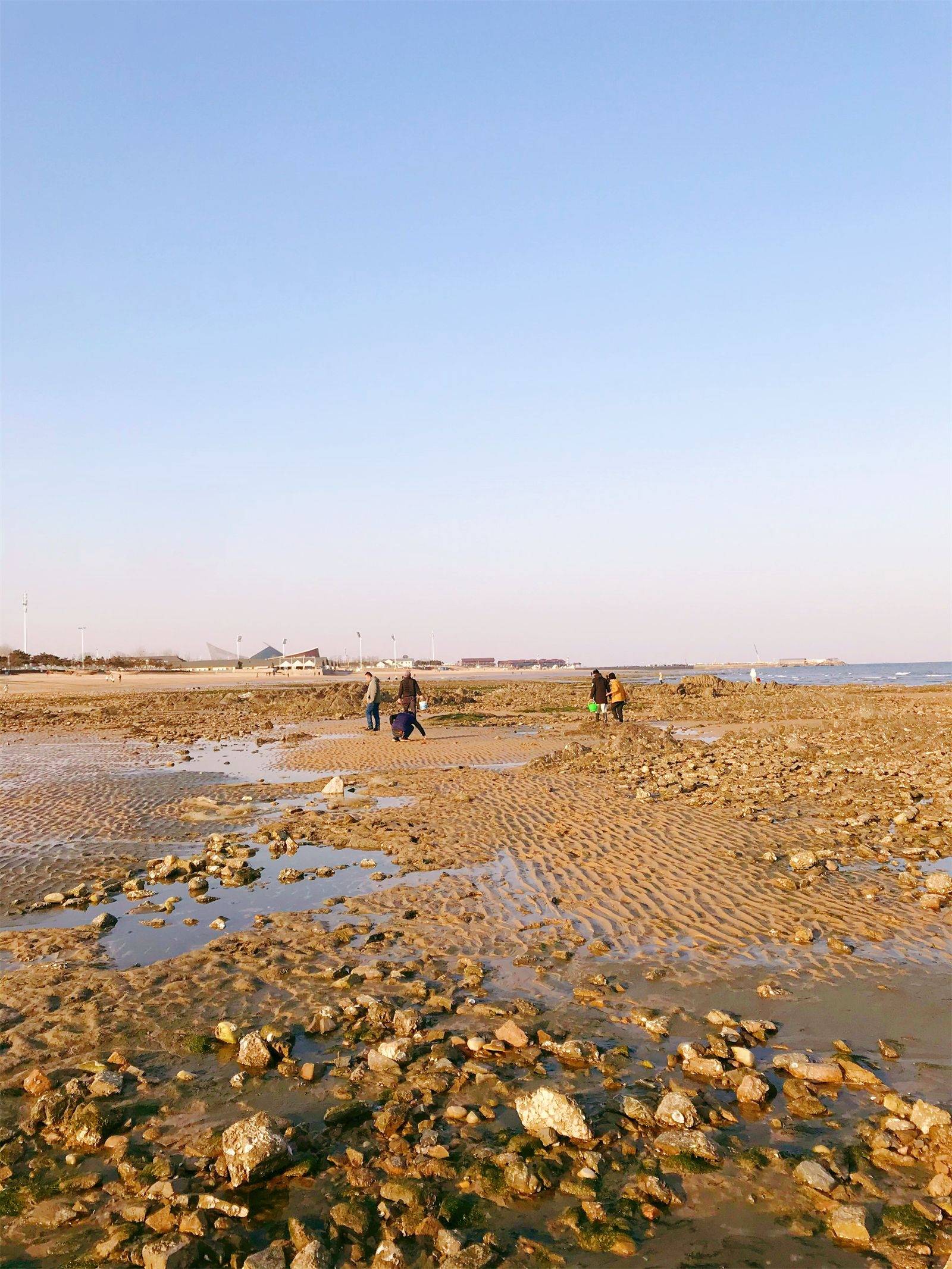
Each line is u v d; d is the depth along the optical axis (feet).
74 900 34.04
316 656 551.59
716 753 76.69
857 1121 16.99
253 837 44.91
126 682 330.75
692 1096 17.80
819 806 50.19
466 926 29.73
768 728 109.81
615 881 34.91
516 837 43.04
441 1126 17.02
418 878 36.14
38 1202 14.89
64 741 106.83
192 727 126.62
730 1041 20.53
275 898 34.06
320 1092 18.42
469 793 55.57
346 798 57.11
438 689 226.99
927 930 28.71
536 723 122.72
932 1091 18.08
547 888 34.22
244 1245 13.69
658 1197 14.60
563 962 26.30
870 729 101.55
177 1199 14.73
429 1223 14.03
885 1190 14.69
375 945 27.94
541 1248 13.48
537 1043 20.66
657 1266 13.03
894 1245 13.29
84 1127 16.85
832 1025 21.54
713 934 28.58
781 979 24.66
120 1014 22.75
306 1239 13.58
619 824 45.34
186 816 51.37
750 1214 14.21
